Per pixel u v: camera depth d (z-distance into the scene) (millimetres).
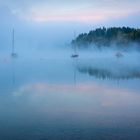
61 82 29891
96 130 11930
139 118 13844
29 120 13641
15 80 32344
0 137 11219
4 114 14859
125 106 16906
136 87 25141
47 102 18359
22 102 18312
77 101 18703
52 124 12875
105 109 16078
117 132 11633
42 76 37625
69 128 12258
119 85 26766
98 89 24234
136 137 11062
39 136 11273
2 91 23062
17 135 11383
